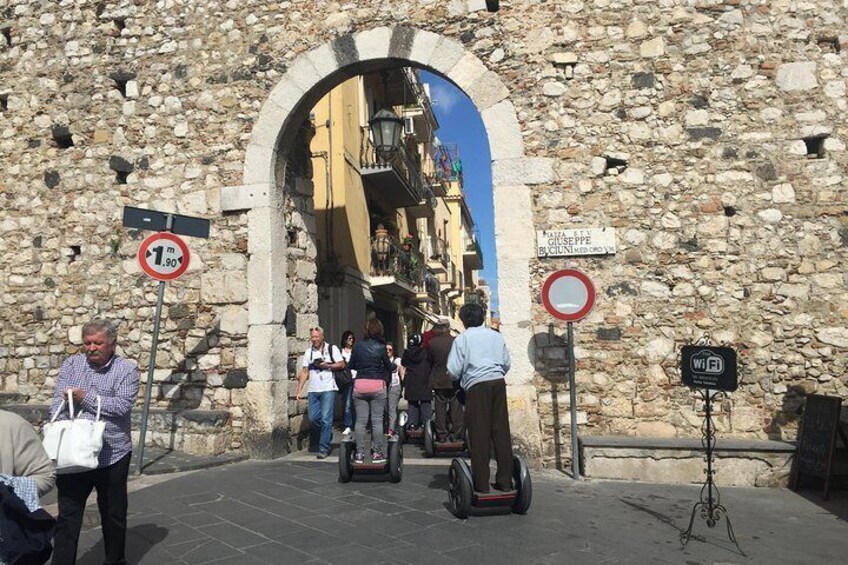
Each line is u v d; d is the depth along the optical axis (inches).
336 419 466.3
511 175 268.2
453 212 1187.3
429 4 281.7
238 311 289.0
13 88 333.1
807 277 249.3
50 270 317.1
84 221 314.3
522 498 184.1
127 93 313.3
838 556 157.6
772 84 259.4
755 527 181.2
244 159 294.4
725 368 173.5
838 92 255.6
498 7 276.4
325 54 288.7
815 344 245.8
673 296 255.8
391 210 689.0
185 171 302.2
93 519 179.0
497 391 187.9
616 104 266.5
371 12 286.4
